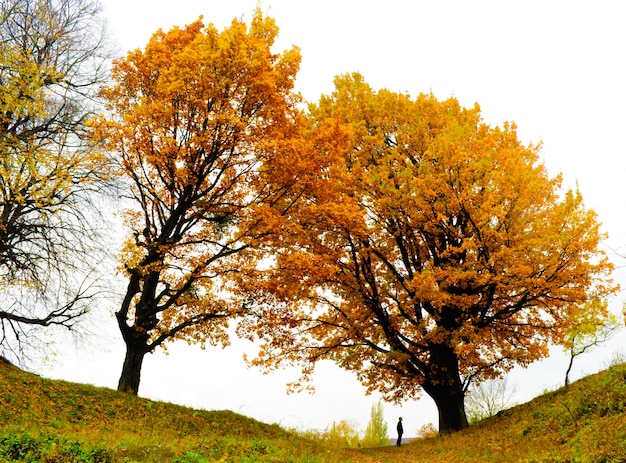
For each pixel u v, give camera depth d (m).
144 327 17.77
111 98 18.61
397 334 21.45
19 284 17.47
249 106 17.03
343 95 22.84
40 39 17.36
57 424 12.36
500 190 18.66
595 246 18.03
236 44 16.05
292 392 20.78
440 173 19.03
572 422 13.45
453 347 19.20
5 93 13.78
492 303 20.92
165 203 18.89
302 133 18.61
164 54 17.16
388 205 19.89
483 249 19.11
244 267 18.31
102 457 9.29
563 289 18.83
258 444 12.39
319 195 18.28
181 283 18.80
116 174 18.50
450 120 21.08
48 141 16.83
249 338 19.45
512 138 21.58
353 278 20.83
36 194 14.40
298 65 17.98
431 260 19.47
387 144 22.42
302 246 18.95
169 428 14.66
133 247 16.25
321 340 21.64
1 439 9.46
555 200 20.25
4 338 18.59
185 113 16.44
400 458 16.33
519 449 12.95
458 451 15.85
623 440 9.85
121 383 17.19
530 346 20.86
